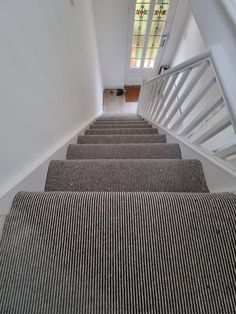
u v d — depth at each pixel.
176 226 0.59
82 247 0.57
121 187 0.98
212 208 0.61
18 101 0.77
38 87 0.96
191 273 0.52
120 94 5.37
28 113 0.85
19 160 0.78
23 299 0.50
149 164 1.05
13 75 0.73
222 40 0.69
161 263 0.54
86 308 0.50
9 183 0.70
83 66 2.25
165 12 3.35
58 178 1.01
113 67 4.65
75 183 0.99
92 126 2.62
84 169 1.03
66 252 0.56
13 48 0.72
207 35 0.80
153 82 2.26
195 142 1.21
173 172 1.02
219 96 0.85
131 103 5.21
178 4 3.21
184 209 0.62
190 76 2.56
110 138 1.82
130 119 3.50
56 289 0.51
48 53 1.09
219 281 0.51
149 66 4.61
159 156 1.40
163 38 3.81
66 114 1.49
